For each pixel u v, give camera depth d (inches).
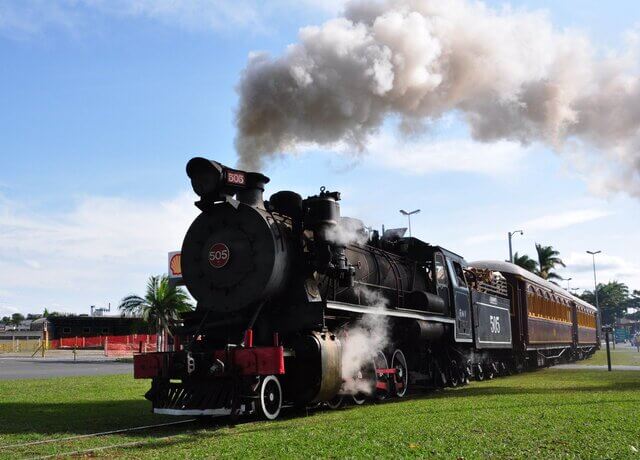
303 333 420.2
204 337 436.5
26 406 486.0
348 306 454.9
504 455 254.4
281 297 428.5
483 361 829.2
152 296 1731.1
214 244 436.1
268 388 398.0
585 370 1008.2
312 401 411.8
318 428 332.5
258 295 409.4
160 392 394.9
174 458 259.1
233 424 366.9
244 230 426.0
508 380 783.7
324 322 425.7
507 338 906.1
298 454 260.7
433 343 660.1
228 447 281.1
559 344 1225.4
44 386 691.4
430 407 438.0
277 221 432.1
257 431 334.0
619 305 5177.2
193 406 380.8
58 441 311.0
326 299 433.7
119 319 2532.0
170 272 1402.6
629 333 5049.2
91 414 433.4
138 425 378.0
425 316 609.0
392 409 432.8
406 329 580.4
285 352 396.5
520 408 412.8
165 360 389.1
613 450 261.0
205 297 433.4
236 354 378.0
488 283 868.0
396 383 563.2
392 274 583.5
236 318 422.9
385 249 618.5
